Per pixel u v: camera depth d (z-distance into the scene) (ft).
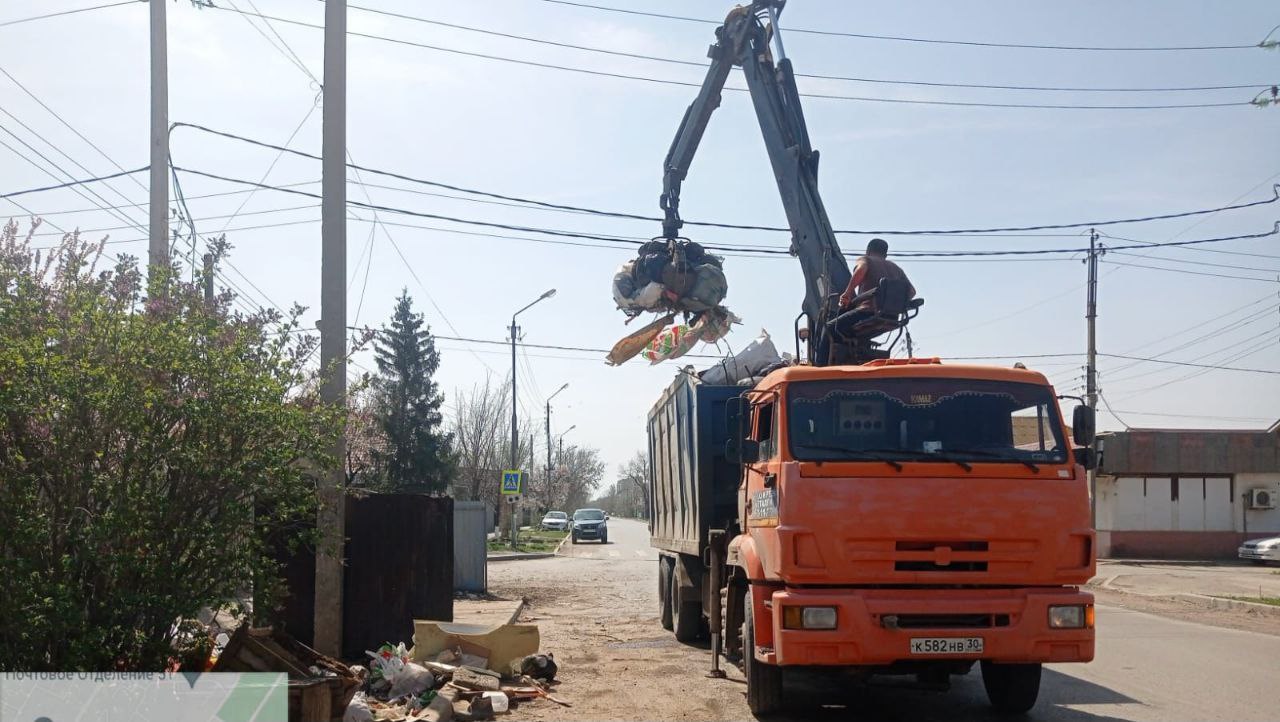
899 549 23.88
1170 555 119.85
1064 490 24.54
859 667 25.05
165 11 41.19
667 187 40.75
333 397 30.83
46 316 20.72
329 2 32.96
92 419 20.48
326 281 31.89
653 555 125.39
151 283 22.76
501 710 26.66
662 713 26.96
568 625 48.44
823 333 31.86
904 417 25.31
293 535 29.68
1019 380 25.96
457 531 66.69
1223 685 32.24
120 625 20.99
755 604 25.63
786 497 24.13
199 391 21.66
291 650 24.72
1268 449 119.85
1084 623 23.71
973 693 30.63
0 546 19.83
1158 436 119.24
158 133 40.70
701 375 38.83
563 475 242.78
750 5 38.01
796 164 35.55
